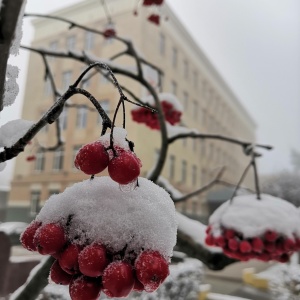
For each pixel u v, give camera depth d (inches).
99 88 365.4
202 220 707.4
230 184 104.5
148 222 30.5
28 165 605.0
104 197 31.6
